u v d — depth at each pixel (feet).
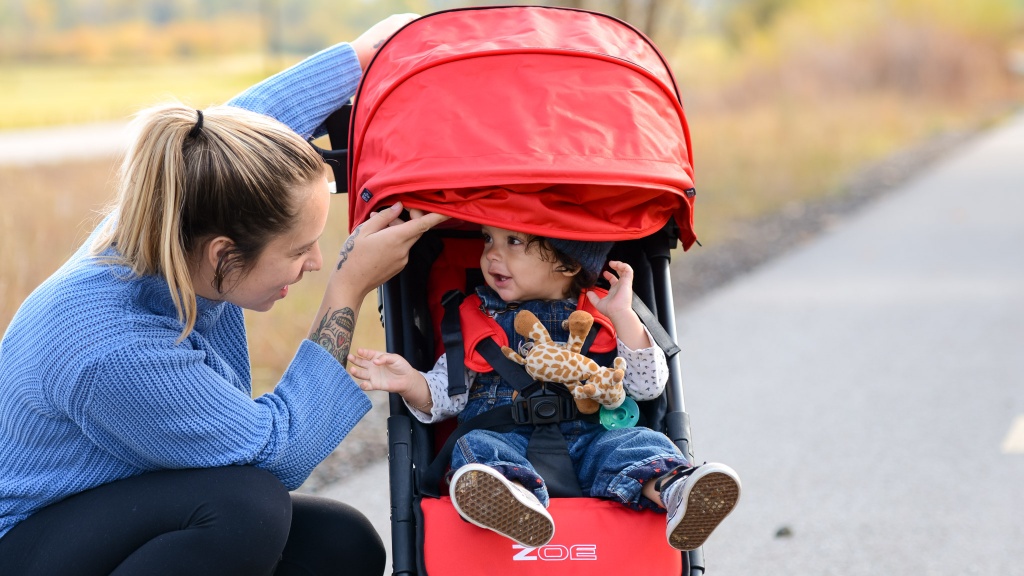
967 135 60.64
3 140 54.03
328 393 7.82
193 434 7.20
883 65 77.15
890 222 33.65
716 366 19.25
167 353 7.07
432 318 10.01
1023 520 12.60
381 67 9.08
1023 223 32.19
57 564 7.16
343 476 14.21
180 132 6.95
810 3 88.99
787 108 63.87
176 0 171.73
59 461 7.37
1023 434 15.33
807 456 14.83
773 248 29.96
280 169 7.09
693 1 33.09
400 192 8.11
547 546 7.71
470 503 7.32
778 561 11.81
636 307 9.22
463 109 8.27
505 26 9.14
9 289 17.88
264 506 7.29
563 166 7.91
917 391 17.40
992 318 21.65
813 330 21.40
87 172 34.68
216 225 7.00
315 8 103.60
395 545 7.88
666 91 8.87
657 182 8.21
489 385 9.15
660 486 7.82
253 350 17.40
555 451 8.60
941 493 13.46
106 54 150.82
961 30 81.92
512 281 9.27
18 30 158.92
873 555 11.87
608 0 31.04
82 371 6.88
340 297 8.11
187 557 7.11
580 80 8.48
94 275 7.22
